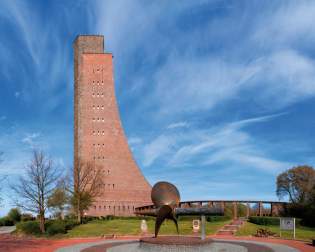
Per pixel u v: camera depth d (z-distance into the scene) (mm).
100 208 97312
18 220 87625
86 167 81562
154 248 27500
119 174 101250
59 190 65938
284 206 65062
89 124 102750
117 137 103312
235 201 61156
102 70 106188
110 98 104875
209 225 52531
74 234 48656
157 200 30062
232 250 29953
